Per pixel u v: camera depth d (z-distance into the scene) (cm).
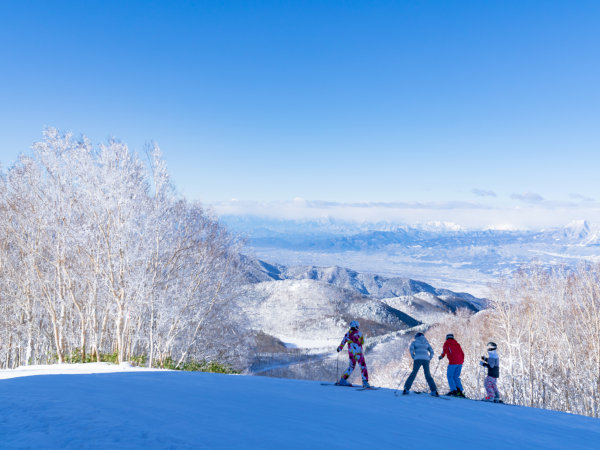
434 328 6091
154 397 705
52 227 1852
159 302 1956
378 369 5500
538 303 3547
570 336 3469
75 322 2462
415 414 729
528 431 673
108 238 1866
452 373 1040
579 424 777
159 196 1931
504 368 3472
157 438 441
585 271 3469
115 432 455
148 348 2077
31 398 631
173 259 2059
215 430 496
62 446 400
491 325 4012
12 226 2127
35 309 2423
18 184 1981
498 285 3891
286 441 474
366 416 671
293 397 820
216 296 2273
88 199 1838
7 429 455
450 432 607
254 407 677
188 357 2380
